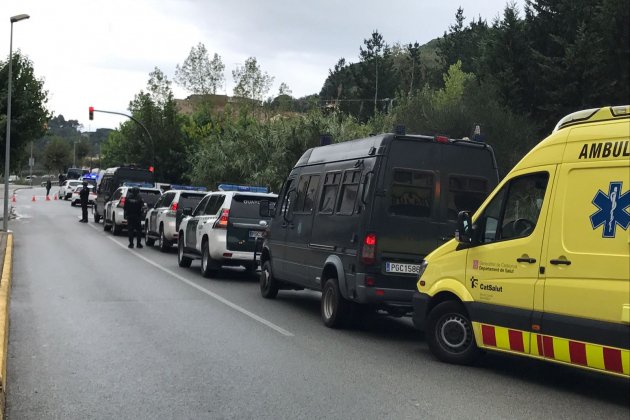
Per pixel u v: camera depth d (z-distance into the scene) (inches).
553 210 286.5
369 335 405.4
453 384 290.8
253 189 790.5
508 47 1699.1
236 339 370.6
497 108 1385.3
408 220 387.9
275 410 245.1
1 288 467.5
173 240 887.1
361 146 416.2
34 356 318.0
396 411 247.3
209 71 2429.9
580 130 283.9
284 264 499.8
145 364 308.2
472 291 319.3
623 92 1583.4
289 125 1425.9
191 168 2060.8
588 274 268.5
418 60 3747.5
